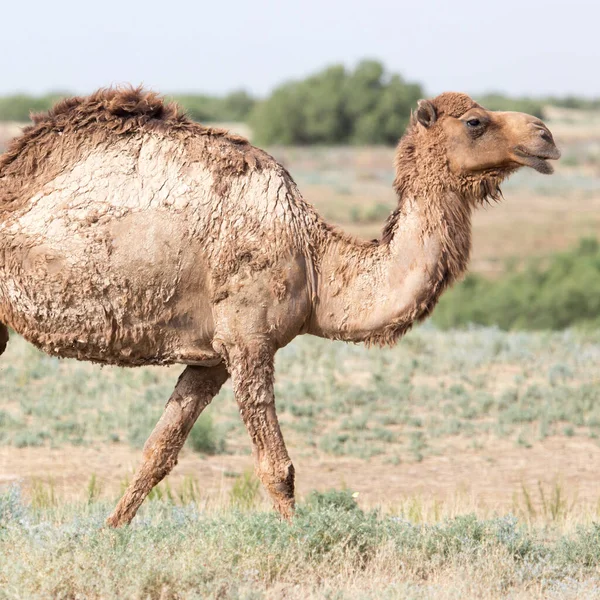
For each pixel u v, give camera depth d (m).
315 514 26.39
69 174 26.39
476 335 75.75
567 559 27.12
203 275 26.52
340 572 24.61
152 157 26.59
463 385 60.88
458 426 52.81
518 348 69.94
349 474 45.34
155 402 54.91
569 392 58.28
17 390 55.56
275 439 26.92
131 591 22.39
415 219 27.62
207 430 48.31
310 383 58.88
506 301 114.56
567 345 72.94
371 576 24.61
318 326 27.75
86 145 26.59
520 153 27.42
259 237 26.52
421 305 27.47
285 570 24.62
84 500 36.22
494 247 189.75
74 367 61.50
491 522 28.81
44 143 26.72
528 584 25.11
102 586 22.72
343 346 69.31
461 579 24.53
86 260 25.89
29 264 26.00
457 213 27.84
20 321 26.59
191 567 23.27
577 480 44.72
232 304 26.48
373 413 55.25
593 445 50.62
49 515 32.66
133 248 26.00
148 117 27.08
